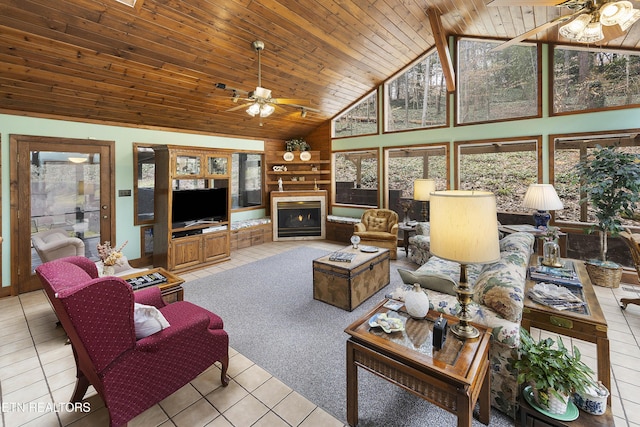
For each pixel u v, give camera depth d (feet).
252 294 12.04
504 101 15.92
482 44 16.35
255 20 11.31
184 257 15.21
